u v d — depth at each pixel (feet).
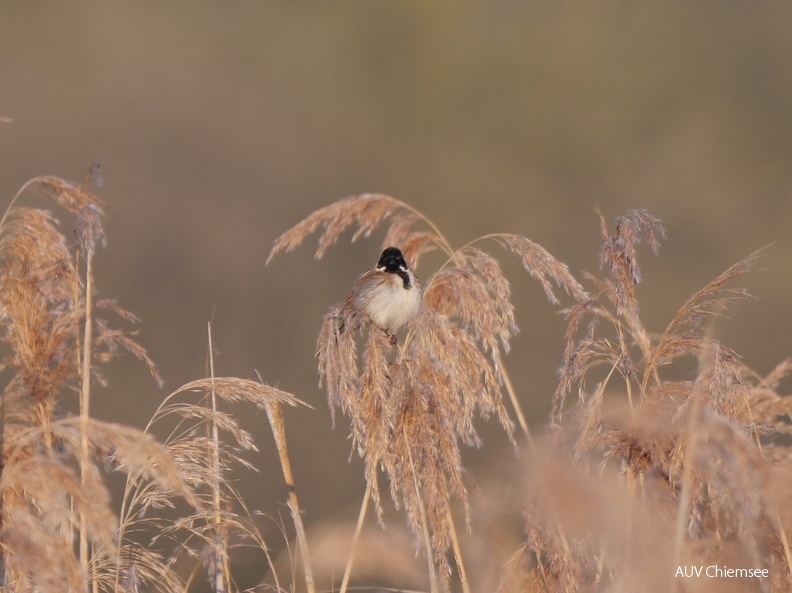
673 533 17.65
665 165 115.03
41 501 16.17
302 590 21.67
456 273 23.20
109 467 19.56
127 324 77.41
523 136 117.08
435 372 21.36
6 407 20.02
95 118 106.93
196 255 95.04
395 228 29.55
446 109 118.83
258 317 86.43
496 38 119.96
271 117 113.60
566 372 20.72
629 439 19.13
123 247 93.20
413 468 20.31
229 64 113.70
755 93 116.67
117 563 19.16
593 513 16.05
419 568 20.16
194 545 21.67
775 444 22.31
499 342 24.85
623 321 22.27
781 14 119.14
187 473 19.92
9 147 104.58
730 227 109.81
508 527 19.62
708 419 15.92
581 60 118.32
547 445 17.79
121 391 63.46
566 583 18.80
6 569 17.31
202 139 108.47
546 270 22.89
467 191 115.24
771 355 93.25
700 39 118.32
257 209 107.04
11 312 20.24
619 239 21.26
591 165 116.26
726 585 17.10
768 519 18.29
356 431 20.53
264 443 63.05
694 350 20.12
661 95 117.70
